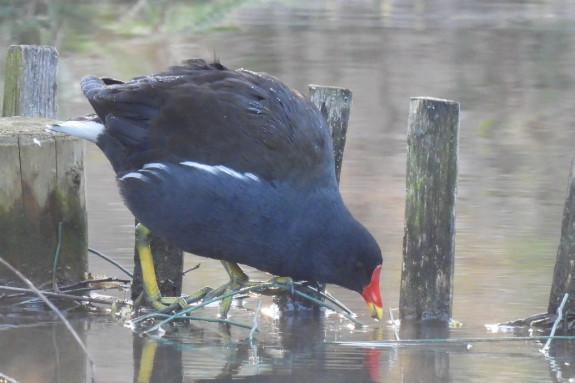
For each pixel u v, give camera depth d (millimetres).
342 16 36812
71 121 10656
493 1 39938
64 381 8555
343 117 11055
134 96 10250
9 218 10641
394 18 36531
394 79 25625
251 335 9844
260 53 29312
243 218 9523
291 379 8719
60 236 10953
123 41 30750
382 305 10461
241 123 9703
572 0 40000
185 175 9641
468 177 16672
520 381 8680
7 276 10742
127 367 8953
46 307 10711
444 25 34969
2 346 9438
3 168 10531
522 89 24688
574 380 8711
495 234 13594
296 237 9609
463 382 8664
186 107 9906
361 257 9789
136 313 10641
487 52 29906
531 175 16891
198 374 8812
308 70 26656
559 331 10266
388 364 9172
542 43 31578
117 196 15125
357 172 16891
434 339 9859
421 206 10562
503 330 10320
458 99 23406
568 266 10305
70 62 27062
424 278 10648
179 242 9953
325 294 11039
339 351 9570
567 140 19516
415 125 10477
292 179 9609
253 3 38000
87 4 33156
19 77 13438
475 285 11648
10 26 30922
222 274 12141
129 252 12711
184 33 32625
